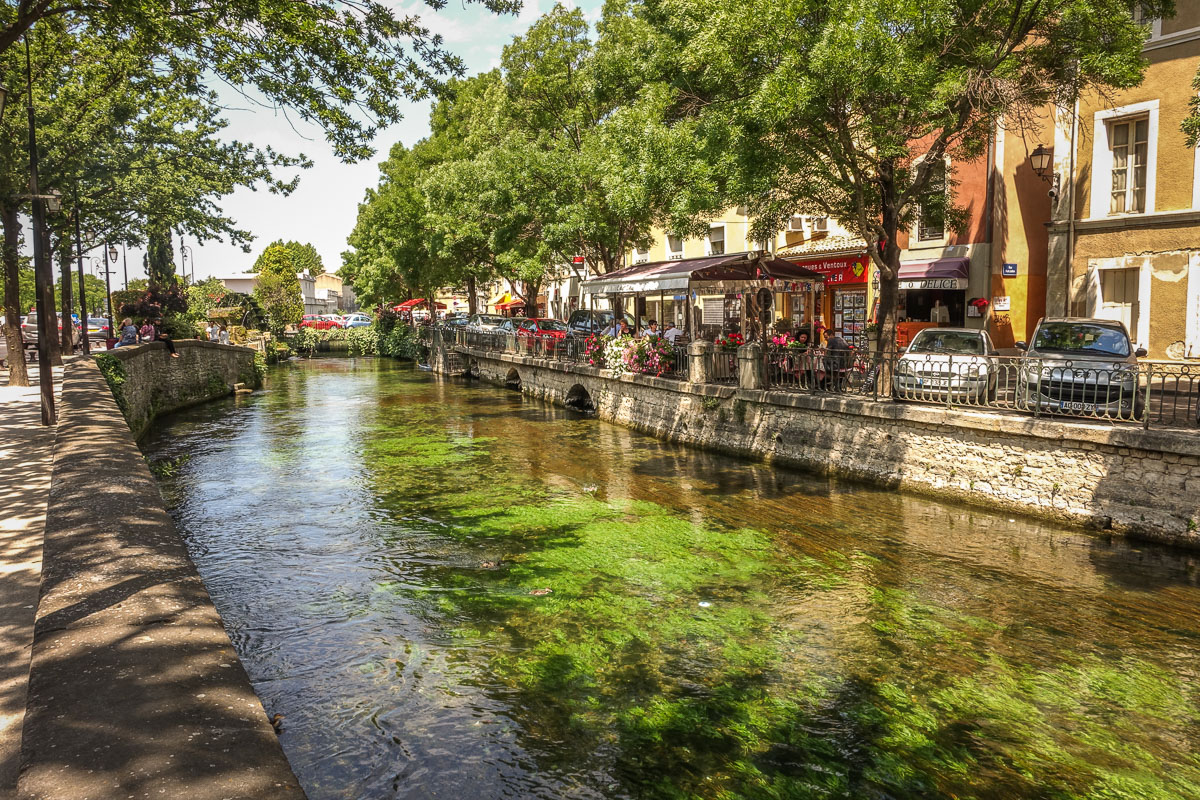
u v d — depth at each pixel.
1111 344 11.29
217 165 22.11
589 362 21.47
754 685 5.88
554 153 23.62
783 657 6.34
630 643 6.61
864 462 12.27
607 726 5.31
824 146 12.60
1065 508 9.66
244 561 8.80
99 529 3.93
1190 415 9.29
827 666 6.18
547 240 23.81
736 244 27.92
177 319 27.58
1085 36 11.30
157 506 4.54
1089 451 9.42
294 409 23.19
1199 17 14.62
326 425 19.69
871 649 6.47
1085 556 8.53
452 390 28.48
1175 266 15.23
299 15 8.70
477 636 6.75
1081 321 11.89
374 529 10.09
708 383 15.75
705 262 16.77
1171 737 5.19
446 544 9.40
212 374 26.84
